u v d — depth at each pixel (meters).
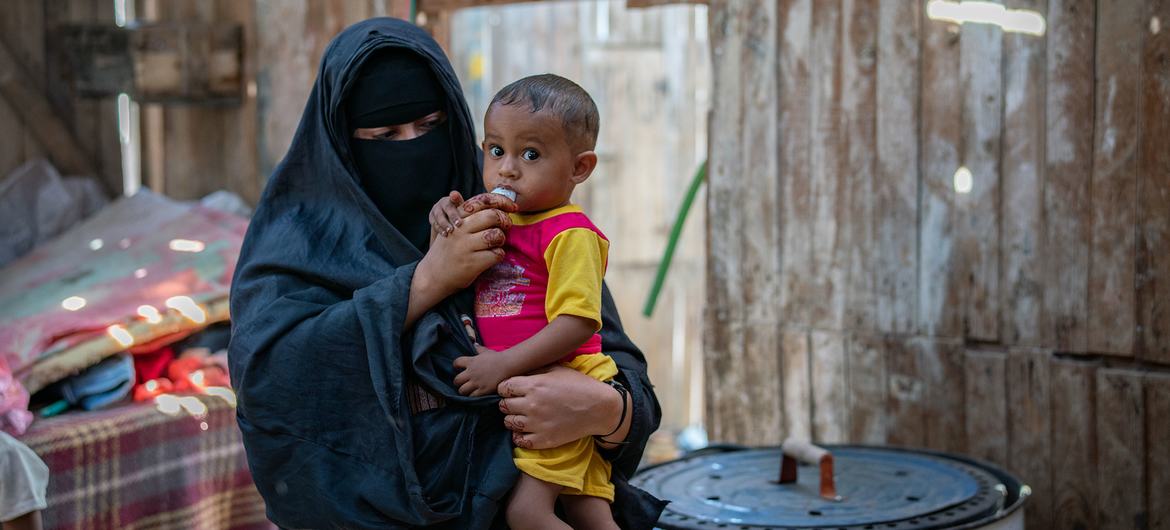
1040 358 3.55
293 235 2.25
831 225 3.98
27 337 3.66
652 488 2.89
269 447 2.10
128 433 3.53
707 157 4.25
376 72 2.27
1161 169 3.30
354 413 2.08
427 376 2.05
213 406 3.83
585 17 6.88
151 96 4.84
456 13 6.98
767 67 4.09
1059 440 3.53
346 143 2.29
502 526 2.11
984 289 3.66
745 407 4.22
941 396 3.76
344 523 2.07
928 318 3.78
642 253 6.97
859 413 3.95
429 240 2.34
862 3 3.86
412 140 2.31
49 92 4.98
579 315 2.03
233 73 4.92
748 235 4.18
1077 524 3.51
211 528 3.82
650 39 6.89
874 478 2.91
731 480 2.94
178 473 3.69
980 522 2.50
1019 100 3.56
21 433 3.28
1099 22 3.38
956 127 3.69
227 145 5.03
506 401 2.03
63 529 3.32
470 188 2.39
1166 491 3.34
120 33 4.88
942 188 3.73
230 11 4.97
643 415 2.18
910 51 3.77
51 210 4.72
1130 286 3.38
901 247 3.83
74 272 4.18
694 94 6.89
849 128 3.92
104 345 3.70
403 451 2.02
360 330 2.06
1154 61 3.29
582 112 2.12
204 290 4.04
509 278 2.13
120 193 5.13
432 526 2.06
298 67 4.89
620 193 6.93
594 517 2.12
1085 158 3.44
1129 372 3.38
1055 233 3.51
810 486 2.86
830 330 4.00
